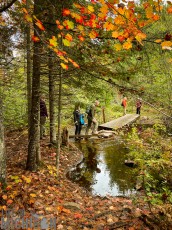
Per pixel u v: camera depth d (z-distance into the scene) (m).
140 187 7.14
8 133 11.40
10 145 9.80
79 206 5.56
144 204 5.73
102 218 4.92
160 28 4.93
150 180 5.17
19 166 7.56
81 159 9.99
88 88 7.20
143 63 5.22
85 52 5.72
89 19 4.22
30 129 7.25
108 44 5.26
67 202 5.61
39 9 5.95
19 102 11.26
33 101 7.03
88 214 5.19
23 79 9.78
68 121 17.06
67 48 5.86
